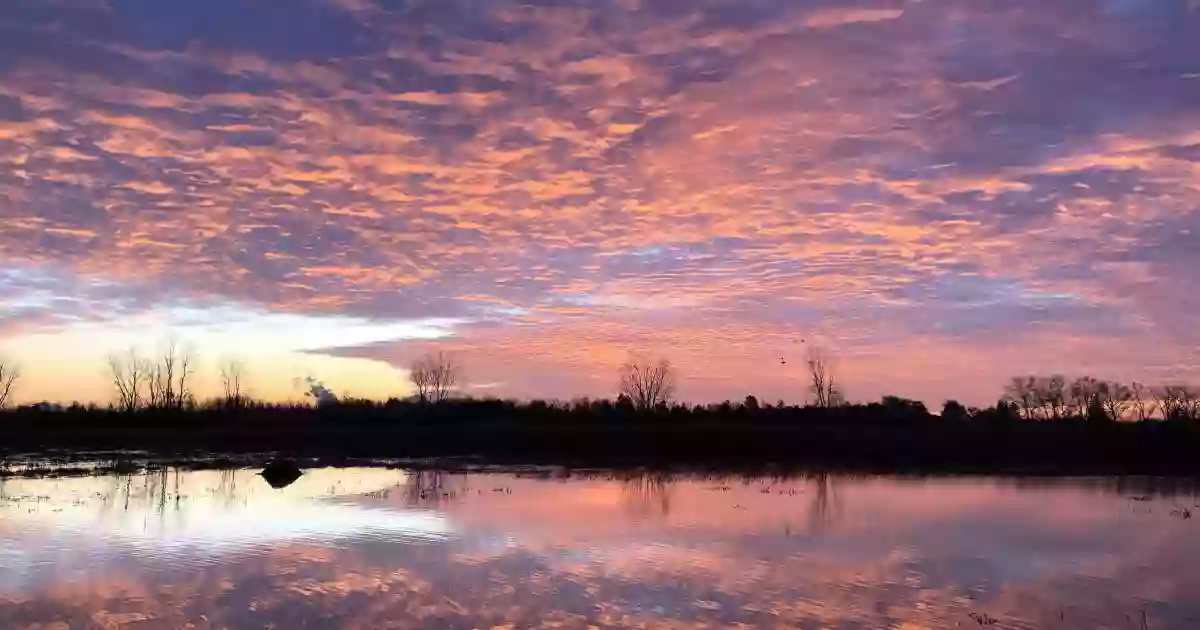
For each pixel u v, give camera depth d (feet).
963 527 84.84
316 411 286.66
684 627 47.75
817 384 275.59
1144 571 63.82
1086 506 104.37
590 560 65.67
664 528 82.07
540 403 281.13
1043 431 212.84
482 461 181.98
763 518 90.53
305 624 47.78
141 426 259.39
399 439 216.95
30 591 55.06
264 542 73.20
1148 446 193.77
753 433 208.33
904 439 204.03
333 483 130.82
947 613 51.60
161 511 94.17
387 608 51.11
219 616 49.32
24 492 114.93
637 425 230.68
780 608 51.98
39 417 261.03
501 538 75.56
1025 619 50.39
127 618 48.96
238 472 150.20
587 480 139.64
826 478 147.23
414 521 86.22
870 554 69.26
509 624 47.98
